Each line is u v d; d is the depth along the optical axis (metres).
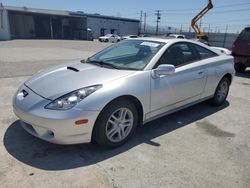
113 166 2.78
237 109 4.92
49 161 2.82
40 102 2.82
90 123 2.81
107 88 2.92
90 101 2.79
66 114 2.69
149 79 3.34
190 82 3.97
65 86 2.94
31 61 10.55
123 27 57.97
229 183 2.58
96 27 53.38
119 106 3.04
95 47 22.42
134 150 3.14
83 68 3.46
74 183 2.46
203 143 3.42
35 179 2.50
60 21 46.25
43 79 3.28
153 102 3.44
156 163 2.87
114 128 3.10
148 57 3.58
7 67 8.63
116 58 3.81
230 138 3.61
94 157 2.94
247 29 8.82
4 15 35.03
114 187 2.43
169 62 3.73
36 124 2.79
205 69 4.29
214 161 2.98
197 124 4.06
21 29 41.97
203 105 5.07
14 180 2.47
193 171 2.75
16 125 3.69
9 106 4.48
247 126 4.09
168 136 3.58
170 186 2.49
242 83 7.41
